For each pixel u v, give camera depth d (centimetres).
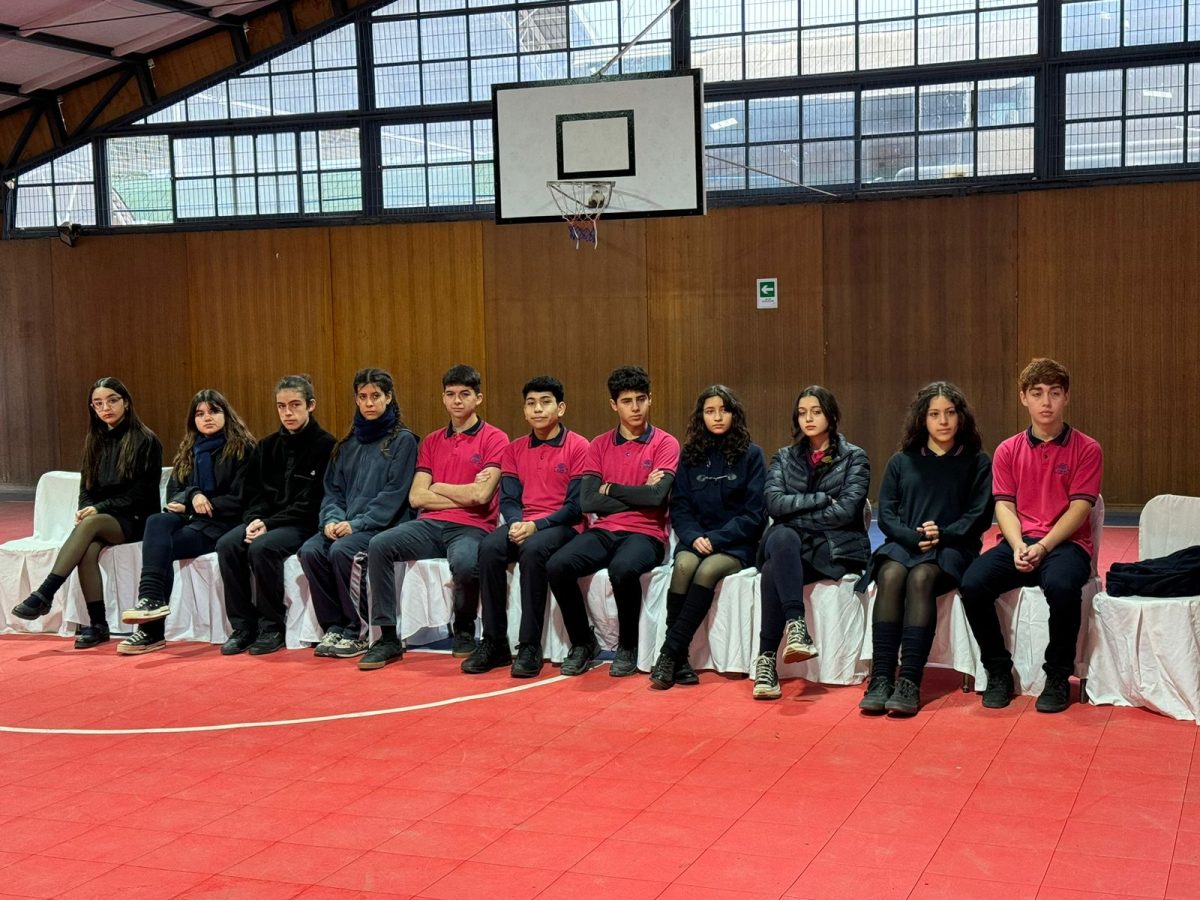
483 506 488
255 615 504
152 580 494
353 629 483
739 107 943
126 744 376
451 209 1002
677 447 459
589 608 453
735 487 439
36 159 1069
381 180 1012
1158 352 865
